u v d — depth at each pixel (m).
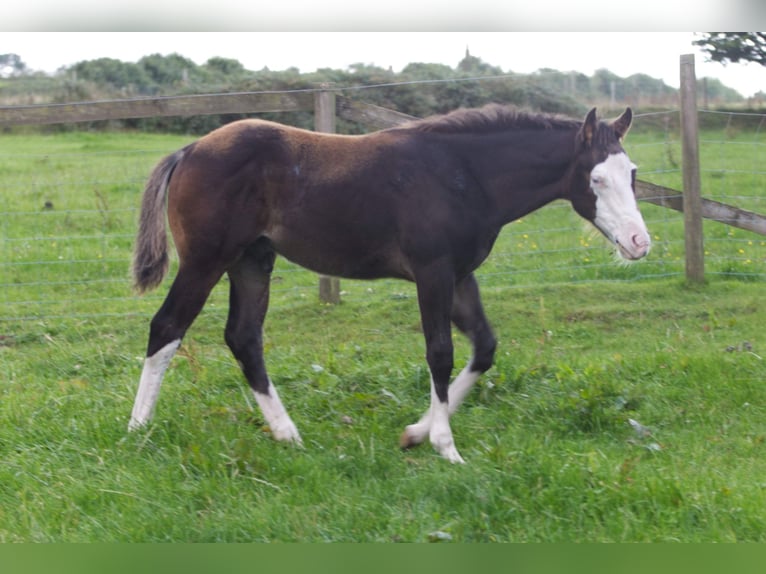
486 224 4.76
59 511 3.79
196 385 5.36
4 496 3.95
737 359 5.70
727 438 4.70
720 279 7.64
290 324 6.82
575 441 4.65
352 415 5.04
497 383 5.35
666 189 7.39
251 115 16.69
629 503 3.79
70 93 20.16
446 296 4.58
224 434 4.56
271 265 4.96
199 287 4.68
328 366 5.61
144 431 4.52
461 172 4.66
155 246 4.73
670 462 4.34
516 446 4.44
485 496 3.80
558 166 4.73
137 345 6.41
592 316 6.81
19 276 8.02
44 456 4.36
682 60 7.11
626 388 5.28
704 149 13.37
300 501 3.87
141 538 3.59
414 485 3.97
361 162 4.64
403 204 4.58
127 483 4.00
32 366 5.95
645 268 7.93
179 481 4.09
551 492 3.83
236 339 4.83
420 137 4.72
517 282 7.89
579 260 8.40
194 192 4.59
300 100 7.11
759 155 12.85
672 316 6.77
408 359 5.87
